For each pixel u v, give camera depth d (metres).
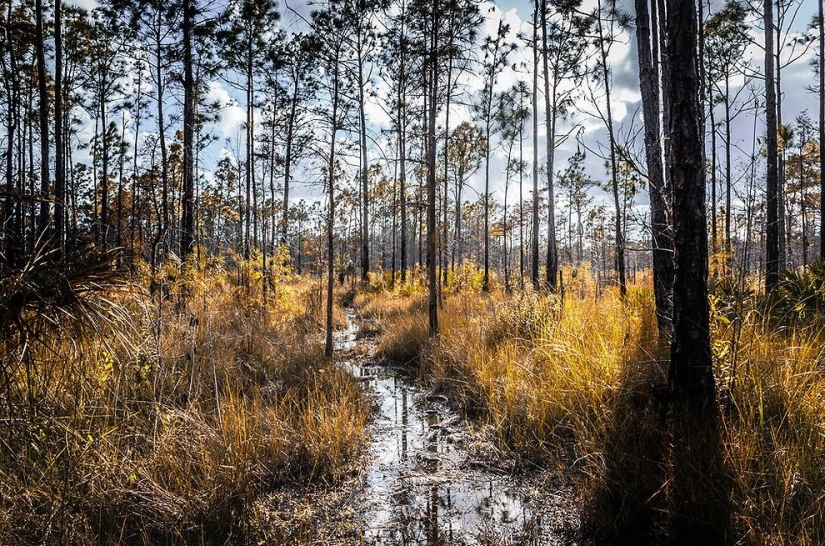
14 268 2.32
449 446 4.18
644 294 5.84
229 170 21.81
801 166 19.09
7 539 2.29
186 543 2.54
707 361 3.04
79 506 2.57
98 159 21.36
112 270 2.75
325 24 6.31
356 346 9.04
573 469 3.35
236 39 13.70
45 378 2.65
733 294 3.62
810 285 4.75
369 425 4.77
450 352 6.70
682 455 2.63
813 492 2.34
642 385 3.71
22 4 11.54
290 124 7.25
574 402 4.00
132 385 3.77
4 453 2.51
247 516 2.88
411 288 17.16
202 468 3.08
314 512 3.05
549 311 6.54
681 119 3.05
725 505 2.34
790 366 3.28
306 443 3.89
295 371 6.24
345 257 21.77
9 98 11.36
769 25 10.30
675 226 3.12
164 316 6.14
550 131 12.17
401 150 17.17
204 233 10.16
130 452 3.08
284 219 16.73
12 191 2.40
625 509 2.63
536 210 13.71
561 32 12.28
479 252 49.12
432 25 8.14
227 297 9.74
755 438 2.67
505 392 4.68
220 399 4.35
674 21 3.03
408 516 3.00
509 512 3.01
